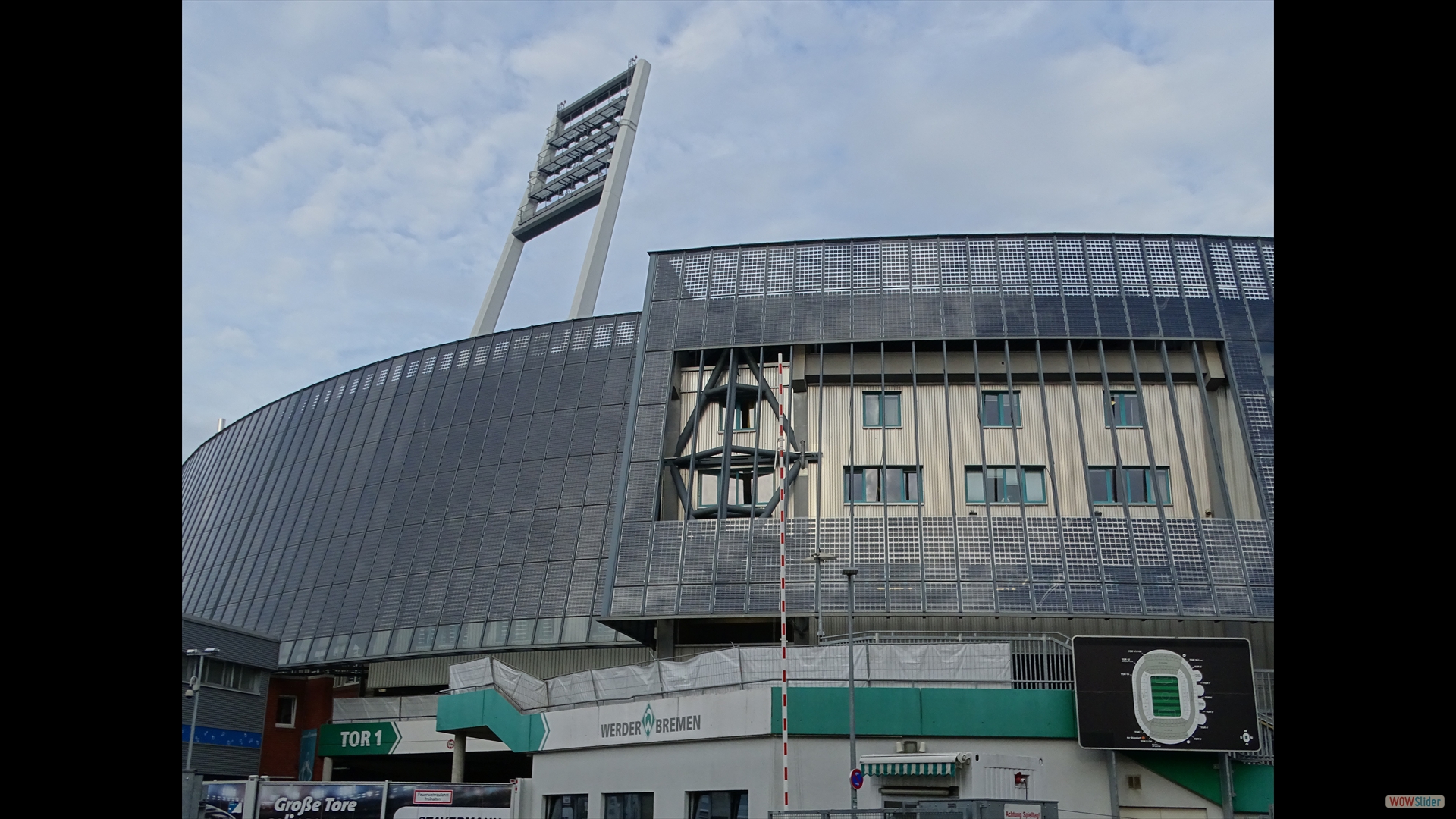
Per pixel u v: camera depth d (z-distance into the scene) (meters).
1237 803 30.94
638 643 52.62
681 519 44.75
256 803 34.44
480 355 69.88
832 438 44.88
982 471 43.62
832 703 30.95
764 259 50.25
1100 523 41.66
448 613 57.69
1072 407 44.38
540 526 58.69
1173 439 43.56
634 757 33.25
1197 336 45.00
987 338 45.56
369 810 34.38
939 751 30.59
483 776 59.00
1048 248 48.00
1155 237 48.00
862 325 46.81
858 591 40.66
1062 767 30.88
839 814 24.06
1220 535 40.94
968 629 40.12
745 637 43.03
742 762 30.53
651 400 47.28
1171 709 30.75
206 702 57.31
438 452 66.06
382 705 59.69
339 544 66.31
